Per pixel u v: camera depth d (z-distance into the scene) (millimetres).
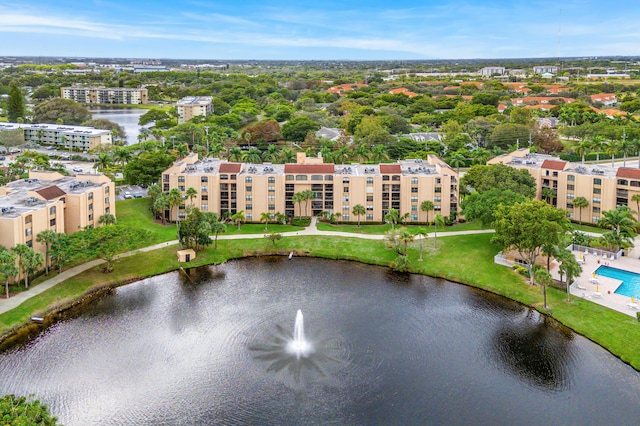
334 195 182625
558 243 133000
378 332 112750
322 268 147750
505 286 131875
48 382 94000
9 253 117688
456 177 184250
